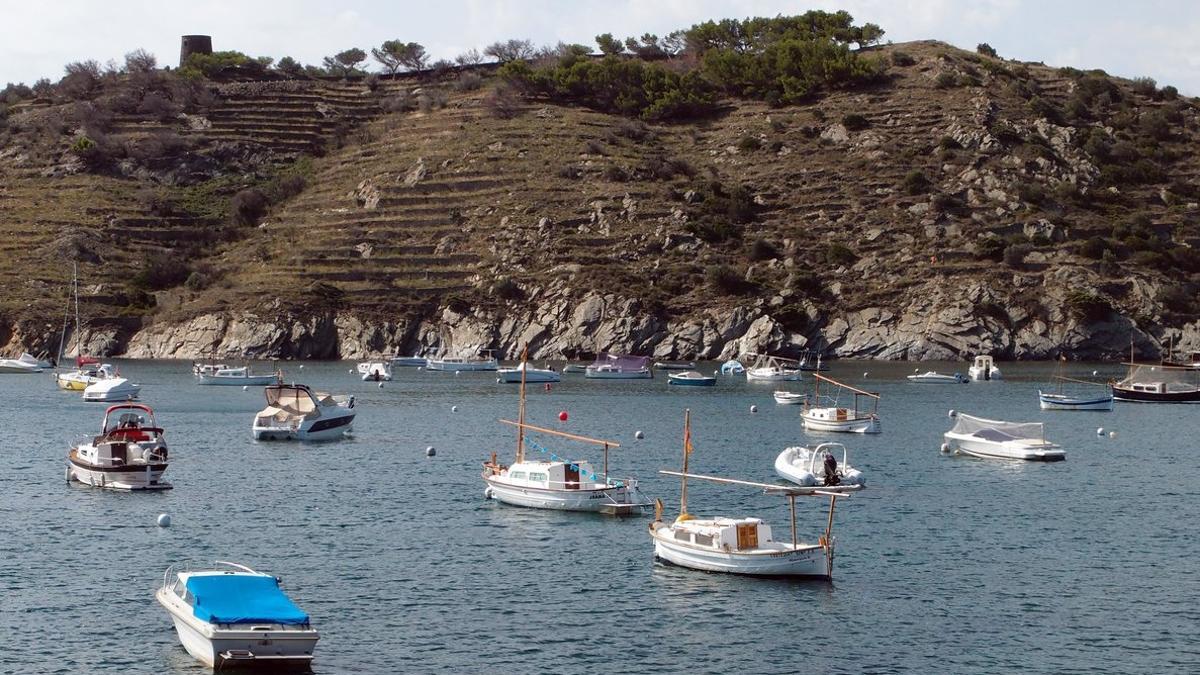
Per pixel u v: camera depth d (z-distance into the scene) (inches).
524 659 2174.0
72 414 5890.8
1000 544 3004.4
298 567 2738.7
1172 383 7239.2
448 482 3848.4
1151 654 2229.3
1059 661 2193.7
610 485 3373.5
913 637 2300.7
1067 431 5477.4
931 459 4436.5
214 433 5132.9
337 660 2156.7
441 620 2372.0
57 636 2250.2
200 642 2079.2
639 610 2437.3
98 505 3408.0
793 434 5177.2
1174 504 3543.3
